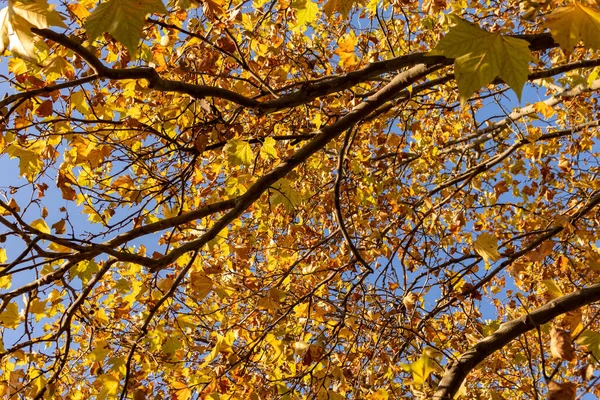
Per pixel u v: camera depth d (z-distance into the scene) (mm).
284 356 3557
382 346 4020
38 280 2301
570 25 1100
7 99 1830
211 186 3984
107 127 3490
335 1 2143
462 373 2150
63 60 2648
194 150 3160
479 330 3934
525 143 4566
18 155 2941
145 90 3359
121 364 3041
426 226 5316
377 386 4039
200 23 3312
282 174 2525
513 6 4203
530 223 5383
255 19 4266
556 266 4531
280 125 4625
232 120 3045
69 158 3111
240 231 4887
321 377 3189
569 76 4789
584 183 4641
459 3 4898
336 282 5098
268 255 5062
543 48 2348
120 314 3477
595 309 3840
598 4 1112
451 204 6133
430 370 1908
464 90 1184
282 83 4324
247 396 3166
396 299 4379
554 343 1916
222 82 3859
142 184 3885
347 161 4516
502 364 4617
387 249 4363
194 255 2521
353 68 3752
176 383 3164
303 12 2957
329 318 4258
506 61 1157
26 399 2963
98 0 2744
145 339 3357
